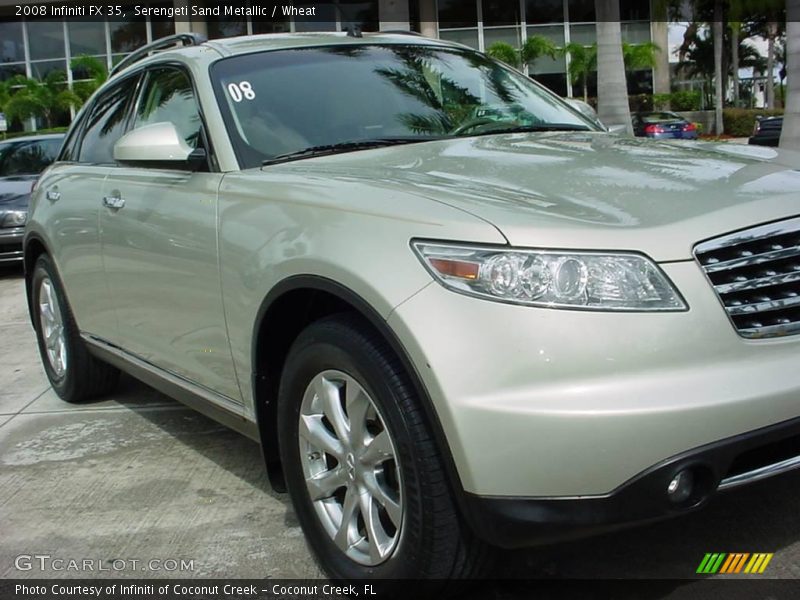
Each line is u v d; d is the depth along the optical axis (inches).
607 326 89.7
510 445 88.8
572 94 1238.3
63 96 1197.1
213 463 162.4
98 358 188.2
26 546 133.6
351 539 110.8
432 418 93.1
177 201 138.8
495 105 160.1
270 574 121.0
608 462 88.0
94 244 167.6
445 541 96.6
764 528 123.4
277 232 115.0
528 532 90.2
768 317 96.7
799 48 489.4
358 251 101.3
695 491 92.4
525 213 96.1
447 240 95.0
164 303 144.9
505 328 89.8
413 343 93.0
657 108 1350.9
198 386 142.9
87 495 151.2
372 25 1182.9
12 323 308.3
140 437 179.0
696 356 91.6
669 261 92.7
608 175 111.9
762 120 792.3
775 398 92.0
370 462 105.3
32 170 466.6
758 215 98.4
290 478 119.2
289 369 115.0
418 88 156.2
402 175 115.6
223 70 146.9
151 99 163.9
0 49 1286.9
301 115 142.0
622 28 1354.6
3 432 187.9
